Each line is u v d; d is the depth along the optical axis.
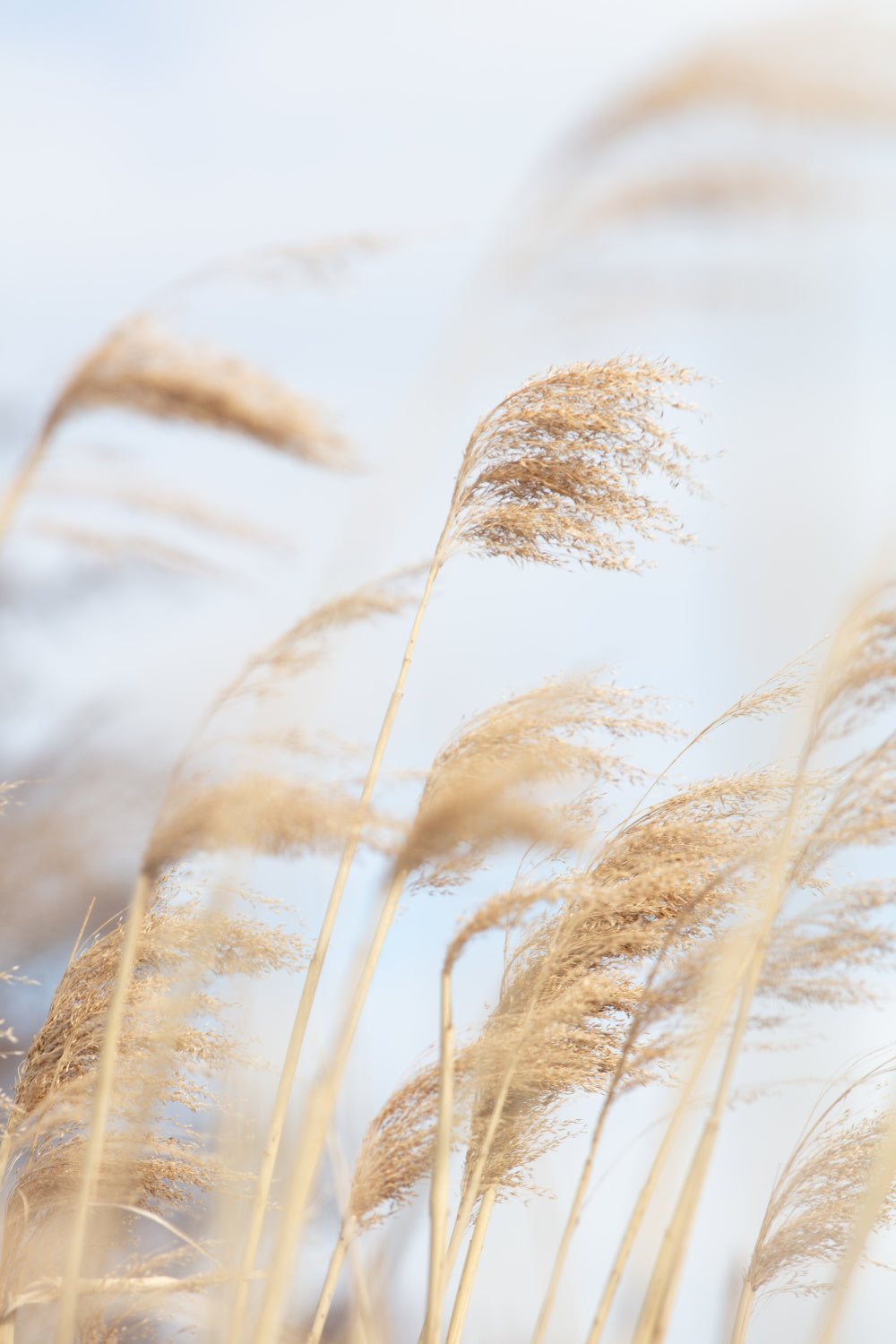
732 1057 3.54
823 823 3.60
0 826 3.51
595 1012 3.75
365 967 3.68
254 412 3.47
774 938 3.63
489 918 3.61
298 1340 3.68
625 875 3.75
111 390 3.48
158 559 3.51
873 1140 3.74
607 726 3.72
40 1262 3.72
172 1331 3.69
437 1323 3.58
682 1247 3.53
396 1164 3.74
